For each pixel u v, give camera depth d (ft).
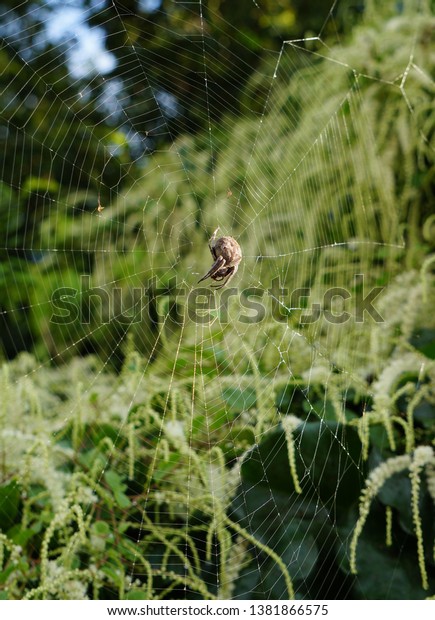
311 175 10.31
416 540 6.75
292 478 7.10
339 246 9.95
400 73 10.43
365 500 6.40
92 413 7.68
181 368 8.50
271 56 15.52
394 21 10.75
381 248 9.82
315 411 7.57
